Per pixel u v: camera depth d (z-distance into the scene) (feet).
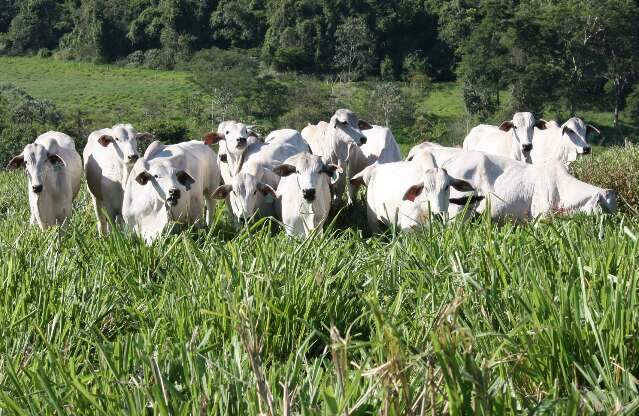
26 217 45.70
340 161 49.42
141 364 18.19
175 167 39.42
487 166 37.93
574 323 17.19
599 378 16.42
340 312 21.84
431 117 252.62
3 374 18.52
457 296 16.39
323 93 271.28
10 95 228.22
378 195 40.47
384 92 249.96
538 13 230.48
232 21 361.10
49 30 406.62
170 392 15.99
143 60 369.71
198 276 23.45
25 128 149.38
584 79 223.92
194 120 261.03
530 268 20.89
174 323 21.02
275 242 27.63
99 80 342.03
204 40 368.48
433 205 35.55
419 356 15.17
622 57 221.66
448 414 14.89
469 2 315.78
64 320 22.04
